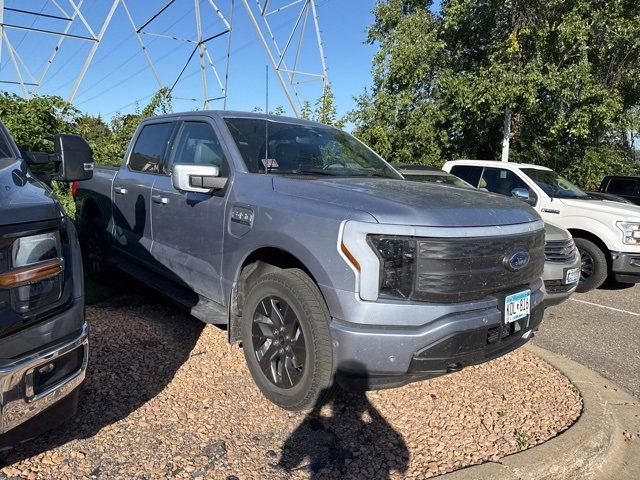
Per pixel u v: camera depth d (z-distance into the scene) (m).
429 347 2.71
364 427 3.10
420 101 16.06
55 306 2.22
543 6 12.80
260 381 3.32
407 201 2.91
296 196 3.19
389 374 2.75
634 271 7.10
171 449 2.76
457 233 2.76
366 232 2.70
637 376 4.38
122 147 11.32
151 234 4.56
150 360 3.73
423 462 2.80
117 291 5.50
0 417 2.02
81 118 10.41
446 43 15.86
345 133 4.83
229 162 3.73
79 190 6.07
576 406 3.51
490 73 13.30
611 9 12.55
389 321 2.70
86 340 2.38
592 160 15.87
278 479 2.60
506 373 3.96
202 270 3.85
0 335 2.01
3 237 2.01
